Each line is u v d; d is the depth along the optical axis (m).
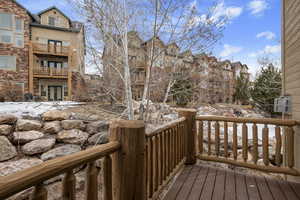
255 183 2.27
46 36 12.84
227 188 2.14
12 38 11.73
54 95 13.33
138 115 4.44
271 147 4.49
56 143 4.50
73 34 13.19
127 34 4.25
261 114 11.55
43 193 0.70
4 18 11.52
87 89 5.10
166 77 4.57
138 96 4.86
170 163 2.18
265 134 2.44
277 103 3.10
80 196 2.84
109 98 4.95
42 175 0.68
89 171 0.96
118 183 1.21
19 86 11.82
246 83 14.83
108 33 4.05
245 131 2.55
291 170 2.28
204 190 2.10
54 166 0.73
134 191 1.24
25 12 12.08
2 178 0.58
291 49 2.73
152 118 4.57
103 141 4.52
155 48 4.21
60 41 13.19
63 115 5.21
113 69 4.54
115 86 4.59
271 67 11.67
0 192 0.54
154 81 4.51
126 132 1.22
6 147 3.82
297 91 2.50
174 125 2.27
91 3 3.72
